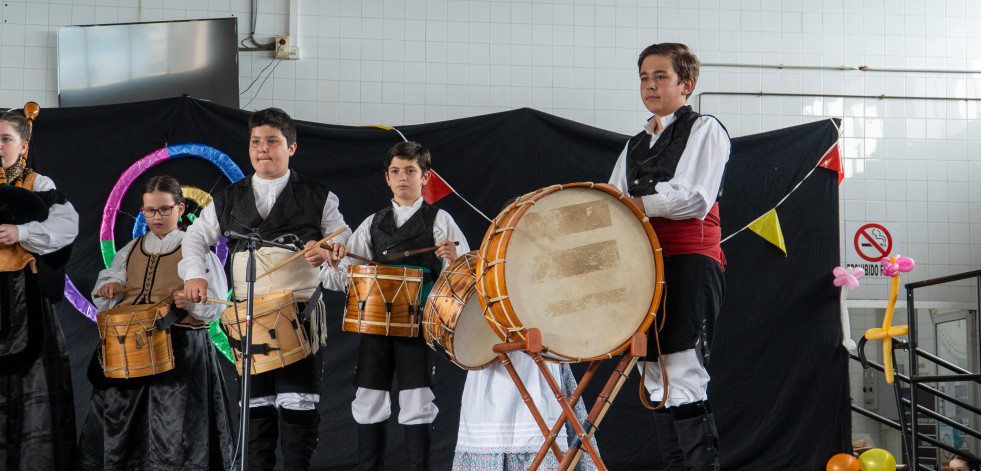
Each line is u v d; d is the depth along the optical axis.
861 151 6.99
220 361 5.23
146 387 3.91
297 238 3.68
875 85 7.06
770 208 5.62
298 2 6.77
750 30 7.05
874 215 6.93
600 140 5.66
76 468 3.88
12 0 6.55
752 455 5.39
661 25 7.00
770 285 5.56
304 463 3.53
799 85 7.03
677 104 3.08
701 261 2.88
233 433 4.69
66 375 3.64
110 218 5.27
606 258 2.72
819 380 5.49
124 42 6.45
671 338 2.84
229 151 5.45
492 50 6.88
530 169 5.63
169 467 3.85
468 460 3.52
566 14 6.95
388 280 3.56
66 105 6.37
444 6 6.89
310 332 3.58
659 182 2.94
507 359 2.82
